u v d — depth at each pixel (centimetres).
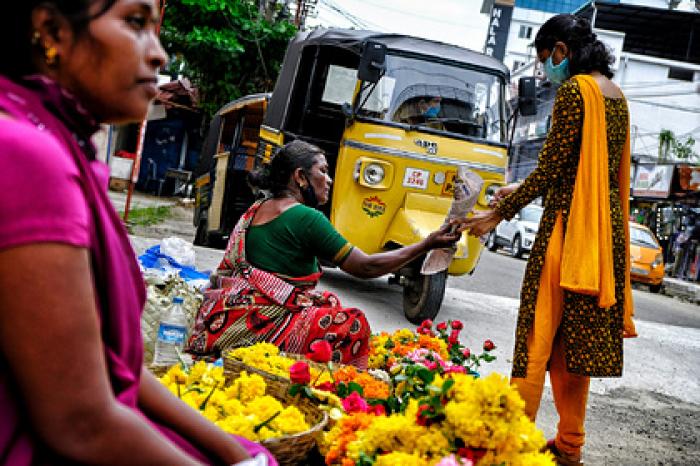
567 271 344
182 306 385
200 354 367
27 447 112
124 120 127
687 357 839
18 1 115
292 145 381
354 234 779
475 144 802
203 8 1864
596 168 347
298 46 909
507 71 845
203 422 148
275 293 363
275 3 2130
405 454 184
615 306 361
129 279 124
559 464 371
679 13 3709
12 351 106
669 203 2566
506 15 5834
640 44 4222
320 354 296
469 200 355
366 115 783
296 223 365
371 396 281
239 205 1020
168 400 147
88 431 111
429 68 811
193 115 2405
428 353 362
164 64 130
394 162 775
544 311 351
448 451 185
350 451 200
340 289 905
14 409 111
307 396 260
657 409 581
